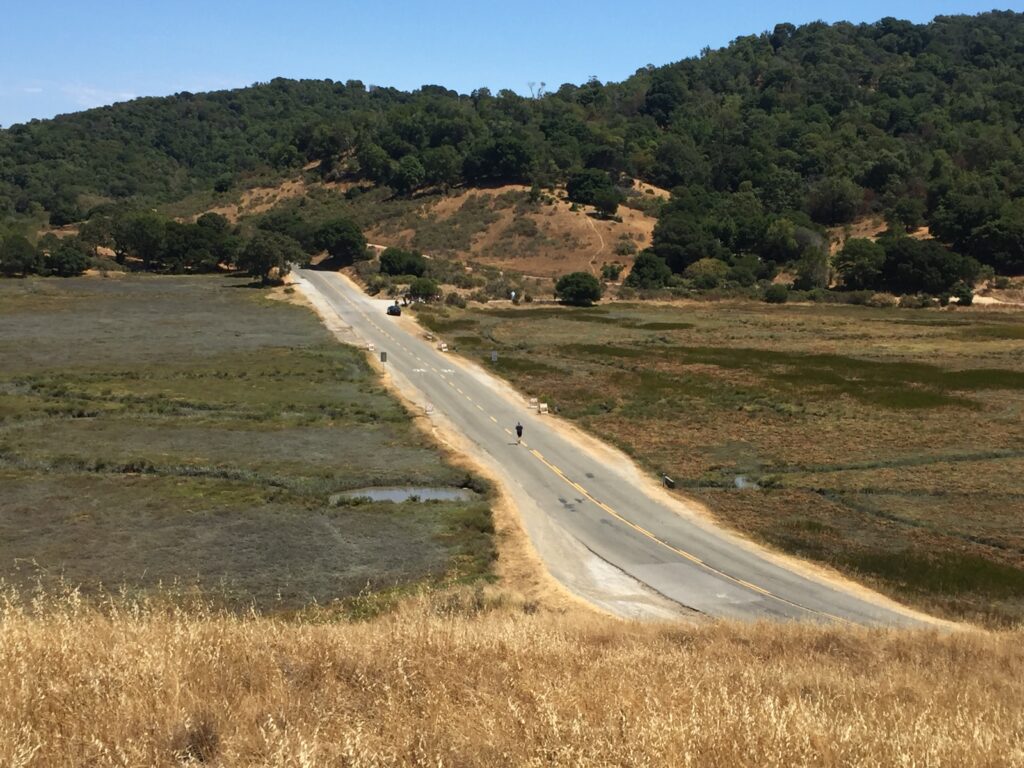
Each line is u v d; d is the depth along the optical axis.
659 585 30.09
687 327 96.44
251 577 28.86
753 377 68.56
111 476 39.66
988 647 19.39
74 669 9.11
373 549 32.16
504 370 69.75
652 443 49.62
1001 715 11.09
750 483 42.78
